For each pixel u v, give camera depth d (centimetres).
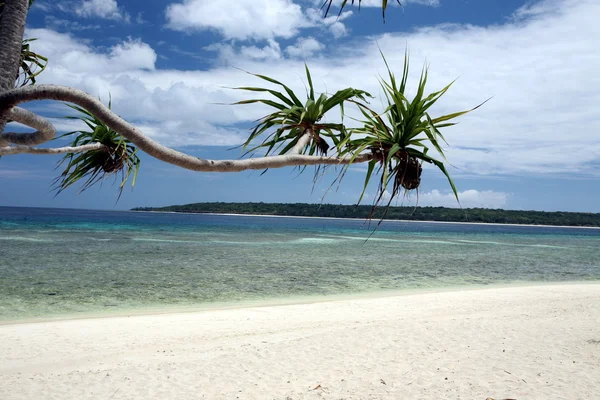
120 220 9775
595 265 2850
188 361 755
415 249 3828
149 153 156
